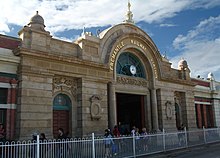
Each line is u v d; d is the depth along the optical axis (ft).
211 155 61.77
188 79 104.63
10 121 54.03
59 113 64.03
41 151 42.19
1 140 48.88
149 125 85.71
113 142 52.95
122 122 96.43
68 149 46.14
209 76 122.21
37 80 57.67
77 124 65.46
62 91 64.18
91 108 66.85
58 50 64.69
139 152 58.03
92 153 48.52
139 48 84.74
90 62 68.03
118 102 99.09
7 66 55.06
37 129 55.67
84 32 70.54
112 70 75.15
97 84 70.13
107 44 75.82
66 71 63.36
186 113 100.42
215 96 120.47
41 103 57.41
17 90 55.83
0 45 55.21
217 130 90.94
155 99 87.76
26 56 56.29
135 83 83.82
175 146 69.15
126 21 83.92
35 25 60.08
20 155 39.60
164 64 96.32
